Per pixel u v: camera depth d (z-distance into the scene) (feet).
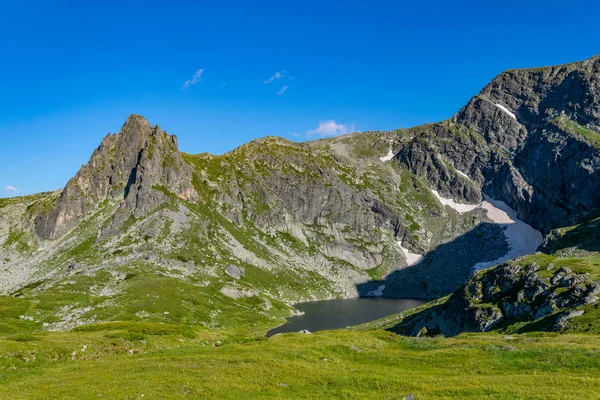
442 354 149.28
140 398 107.76
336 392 108.99
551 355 132.98
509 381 108.78
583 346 144.46
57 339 191.52
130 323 246.68
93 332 217.97
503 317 329.93
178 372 132.26
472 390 100.42
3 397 112.37
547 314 289.74
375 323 553.64
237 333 240.94
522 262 365.61
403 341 183.32
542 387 100.27
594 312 247.50
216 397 107.55
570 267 328.08
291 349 161.89
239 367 136.26
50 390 117.50
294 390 112.57
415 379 116.88
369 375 123.75
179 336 213.25
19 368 157.07
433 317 438.81
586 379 104.99
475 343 168.55
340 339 184.85
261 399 105.50
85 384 122.72
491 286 367.04
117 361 158.71
